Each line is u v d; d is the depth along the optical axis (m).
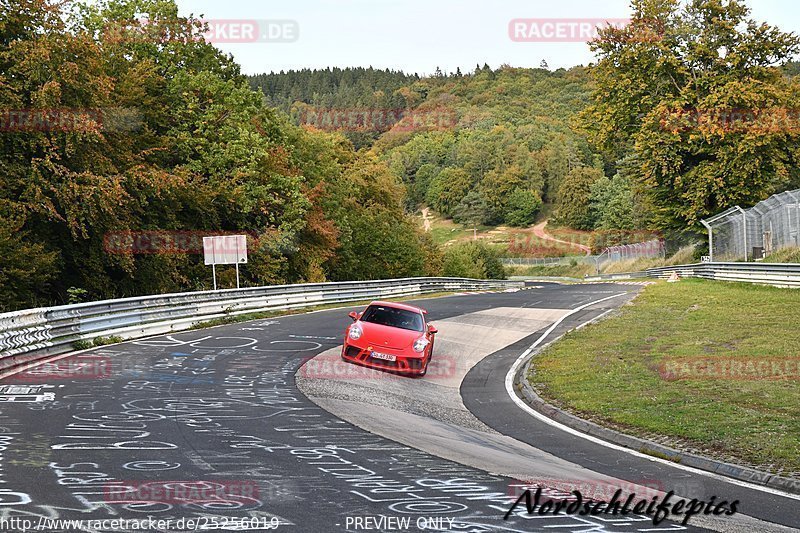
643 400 12.56
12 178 26.97
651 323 23.33
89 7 40.44
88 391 12.23
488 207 170.88
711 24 48.28
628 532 6.10
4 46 27.83
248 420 10.39
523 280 111.12
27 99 28.03
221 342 19.83
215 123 41.94
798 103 46.25
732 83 45.00
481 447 9.51
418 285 46.84
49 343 16.66
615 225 119.31
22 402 11.07
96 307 19.06
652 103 49.31
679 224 51.72
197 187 38.81
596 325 23.64
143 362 15.86
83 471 7.29
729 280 37.41
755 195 46.84
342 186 65.19
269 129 49.47
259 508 6.25
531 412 12.48
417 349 15.93
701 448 9.47
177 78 40.56
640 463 8.92
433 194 187.62
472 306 32.06
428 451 8.95
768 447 9.30
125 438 8.89
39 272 27.17
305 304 33.22
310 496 6.68
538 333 23.56
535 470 8.23
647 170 49.81
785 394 12.56
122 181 29.97
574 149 172.12
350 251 60.88
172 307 23.03
